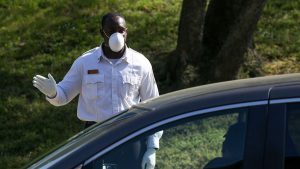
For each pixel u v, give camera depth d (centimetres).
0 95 2311
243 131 824
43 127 2123
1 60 2539
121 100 1252
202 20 2241
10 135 2092
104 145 847
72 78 1278
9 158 1958
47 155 979
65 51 2583
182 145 841
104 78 1248
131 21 2756
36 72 2447
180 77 2241
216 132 835
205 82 2203
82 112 1280
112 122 932
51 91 1247
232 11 2330
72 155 855
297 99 826
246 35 2120
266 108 826
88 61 1258
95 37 2655
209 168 832
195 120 841
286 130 814
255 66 2358
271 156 808
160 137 844
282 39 2620
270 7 2850
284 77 922
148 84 1273
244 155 817
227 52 2139
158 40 2606
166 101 902
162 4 2889
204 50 2309
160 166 844
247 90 851
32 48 2614
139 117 859
